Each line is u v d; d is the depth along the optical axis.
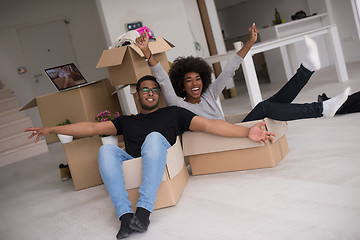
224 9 10.99
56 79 3.61
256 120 2.68
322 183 2.28
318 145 3.02
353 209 1.88
